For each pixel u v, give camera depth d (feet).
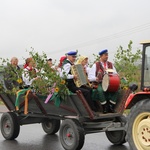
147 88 31.01
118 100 36.81
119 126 35.47
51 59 39.32
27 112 40.47
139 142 30.58
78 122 35.09
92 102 36.22
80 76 36.17
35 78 37.76
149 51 31.22
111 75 36.09
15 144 39.04
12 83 40.81
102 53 38.09
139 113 30.60
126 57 38.22
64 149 36.55
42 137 42.42
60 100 36.11
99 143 39.11
